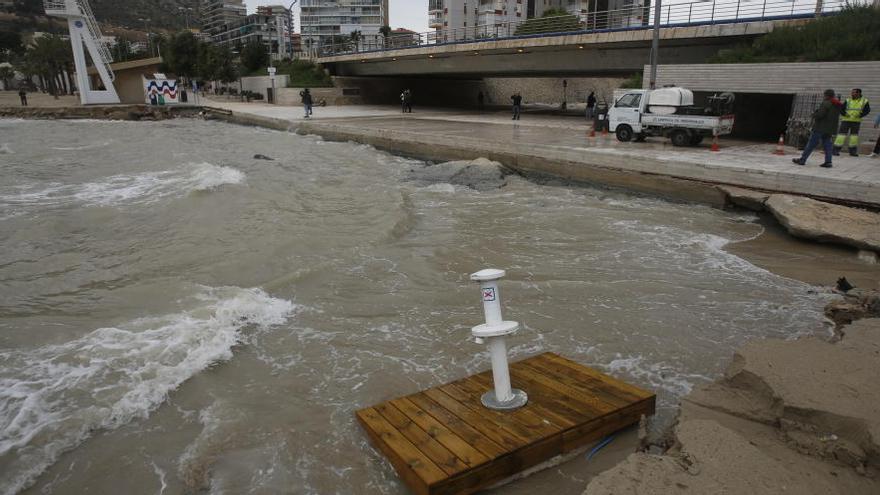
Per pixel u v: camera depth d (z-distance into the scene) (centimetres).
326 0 17275
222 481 416
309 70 5859
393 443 417
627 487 328
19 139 2764
